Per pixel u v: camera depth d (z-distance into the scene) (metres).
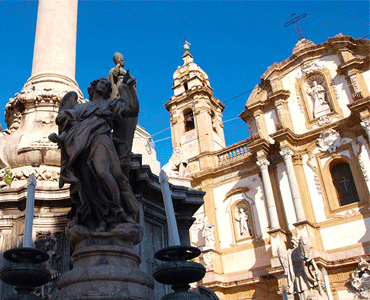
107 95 4.91
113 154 4.43
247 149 26.77
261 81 27.55
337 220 21.94
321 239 22.03
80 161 4.44
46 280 4.07
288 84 26.55
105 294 3.72
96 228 4.31
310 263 15.91
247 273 23.45
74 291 3.75
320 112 24.78
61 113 4.62
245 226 24.77
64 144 4.46
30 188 4.91
